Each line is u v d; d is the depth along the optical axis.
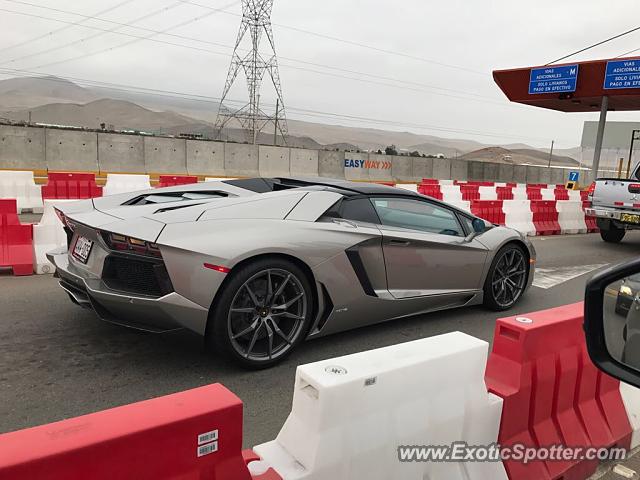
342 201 4.03
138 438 1.28
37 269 6.01
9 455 1.13
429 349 1.97
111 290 3.27
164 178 13.72
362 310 3.99
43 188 11.99
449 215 4.82
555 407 2.43
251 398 3.15
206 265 3.15
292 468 1.65
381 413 1.77
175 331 3.24
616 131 43.69
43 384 3.20
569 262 8.62
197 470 1.39
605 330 1.43
